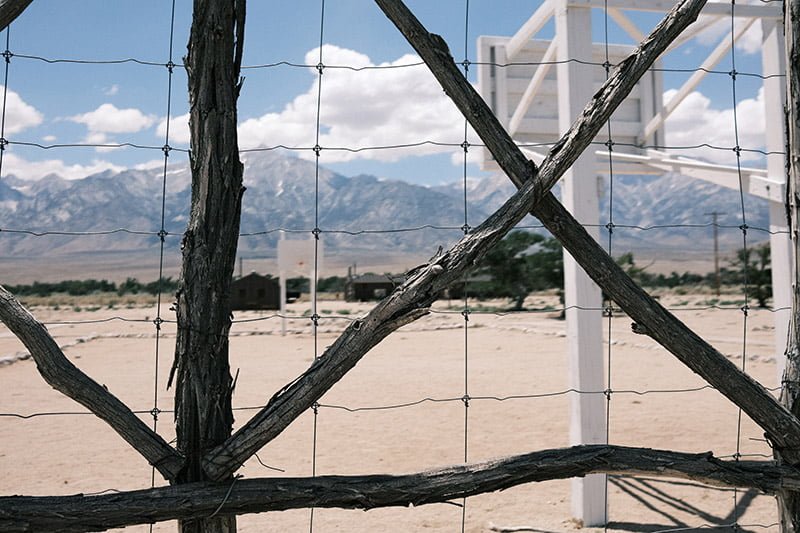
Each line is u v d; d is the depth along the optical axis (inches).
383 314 86.7
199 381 89.7
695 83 227.5
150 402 369.4
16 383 426.0
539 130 259.1
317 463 232.4
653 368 470.0
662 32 95.9
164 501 86.5
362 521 170.1
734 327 779.4
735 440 253.6
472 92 95.1
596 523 164.1
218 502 87.4
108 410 87.9
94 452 250.8
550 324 910.4
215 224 90.4
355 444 259.1
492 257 1662.2
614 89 94.5
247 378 458.9
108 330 950.4
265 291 1957.4
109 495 86.3
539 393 380.2
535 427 285.1
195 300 89.6
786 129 108.8
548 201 95.1
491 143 95.4
